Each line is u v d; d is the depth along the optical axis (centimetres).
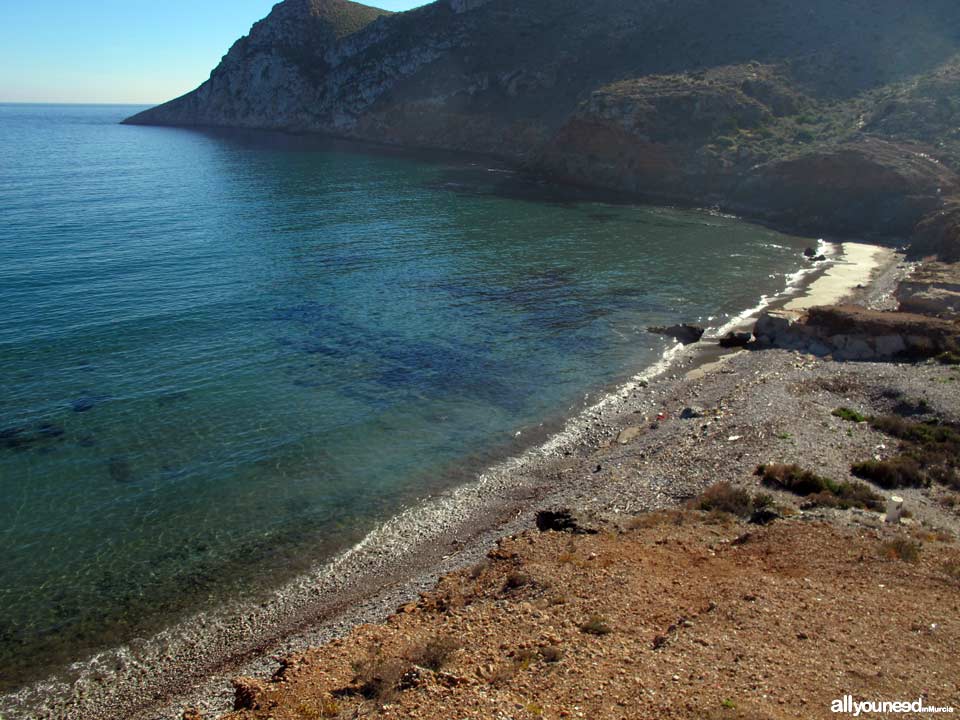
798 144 8125
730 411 2641
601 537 1819
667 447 2447
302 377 3177
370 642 1438
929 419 2488
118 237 5650
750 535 1720
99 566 1927
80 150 13150
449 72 15112
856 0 10962
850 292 4491
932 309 3706
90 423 2684
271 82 19262
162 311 3931
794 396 2753
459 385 3161
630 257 5528
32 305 3916
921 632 1236
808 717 987
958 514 1867
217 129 19375
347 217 6931
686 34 11919
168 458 2475
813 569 1512
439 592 1681
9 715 1466
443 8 17012
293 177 9731
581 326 3947
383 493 2319
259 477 2381
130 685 1541
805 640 1215
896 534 1678
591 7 14712
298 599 1820
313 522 2153
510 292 4553
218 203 7481
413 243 5881
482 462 2531
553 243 5981
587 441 2692
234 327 3747
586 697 1081
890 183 6588
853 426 2470
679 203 8156
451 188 8975
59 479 2314
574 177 9756
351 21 19862
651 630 1308
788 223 7006
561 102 12506
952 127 7306
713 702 1031
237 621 1739
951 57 8994
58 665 1596
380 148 14275
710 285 4762
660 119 9025
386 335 3725
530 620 1392
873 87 9131
